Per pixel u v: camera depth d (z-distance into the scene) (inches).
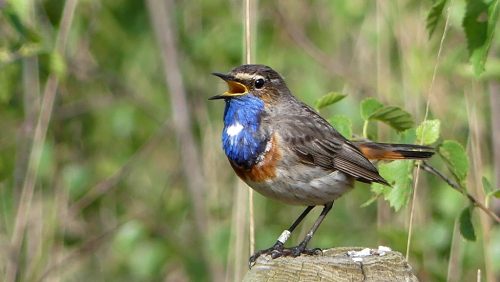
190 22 580.7
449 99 490.6
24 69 516.7
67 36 512.7
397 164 357.7
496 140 468.8
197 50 564.7
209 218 542.9
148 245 557.6
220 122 574.9
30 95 523.2
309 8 584.1
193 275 547.5
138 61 600.1
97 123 597.0
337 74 537.3
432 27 334.6
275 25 565.6
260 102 378.6
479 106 477.7
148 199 601.0
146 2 579.8
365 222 541.6
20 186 528.7
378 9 492.7
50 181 551.2
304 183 374.3
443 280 455.8
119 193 594.2
